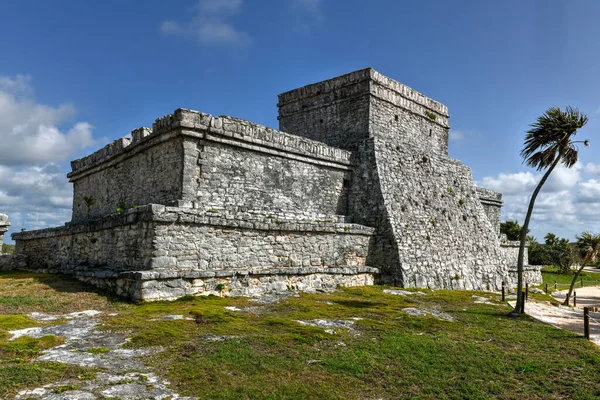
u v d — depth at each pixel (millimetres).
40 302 12211
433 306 15430
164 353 8109
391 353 9039
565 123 14609
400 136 25062
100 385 6547
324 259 18281
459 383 7738
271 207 18781
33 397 5996
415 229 21344
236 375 7289
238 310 12273
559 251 55406
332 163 21609
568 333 11883
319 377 7512
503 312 15031
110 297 13086
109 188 21453
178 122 15906
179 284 13297
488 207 36031
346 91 24266
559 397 7336
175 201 15562
